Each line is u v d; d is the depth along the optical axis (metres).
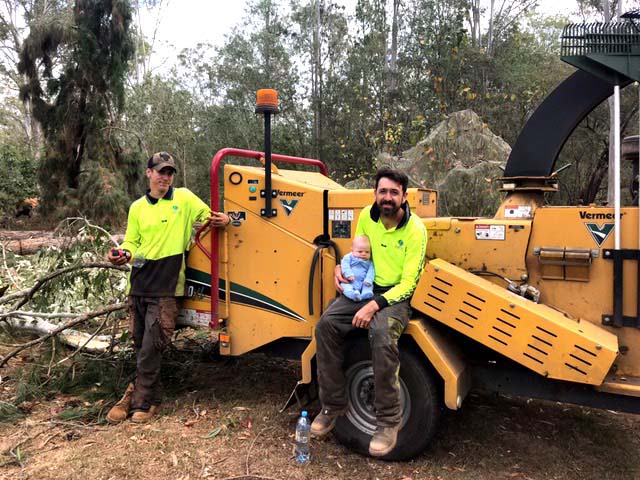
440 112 13.23
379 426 3.14
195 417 4.01
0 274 7.38
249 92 21.11
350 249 3.77
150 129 22.02
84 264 4.98
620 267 3.02
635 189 3.45
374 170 11.78
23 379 4.62
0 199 22.62
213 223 3.94
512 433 3.78
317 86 20.14
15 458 3.42
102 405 4.21
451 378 3.06
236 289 4.09
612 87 3.30
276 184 3.94
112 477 3.21
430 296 3.20
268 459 3.40
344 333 3.30
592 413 4.12
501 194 8.22
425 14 16.77
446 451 3.52
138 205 4.05
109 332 5.73
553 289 3.21
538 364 2.96
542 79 16.30
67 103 19.33
